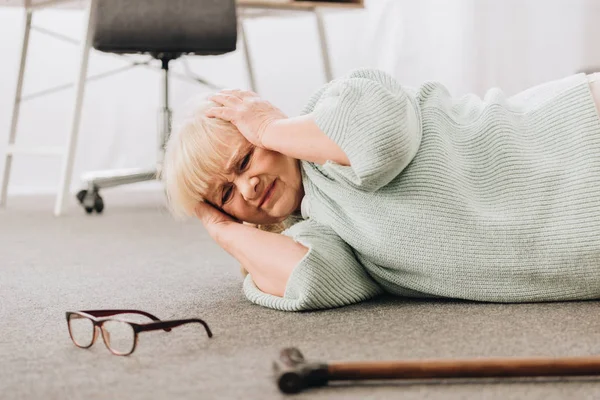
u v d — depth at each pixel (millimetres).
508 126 1078
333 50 3701
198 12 2383
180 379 719
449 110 1148
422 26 3400
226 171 1114
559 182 1022
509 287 1021
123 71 3643
